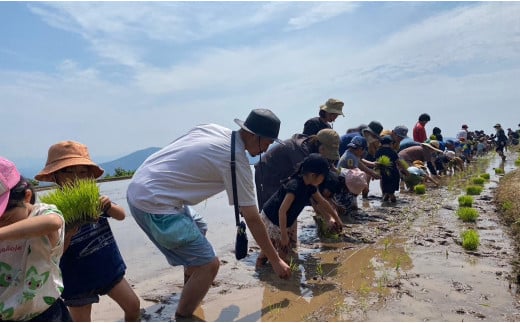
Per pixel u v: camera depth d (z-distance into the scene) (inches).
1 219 97.6
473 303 149.8
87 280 132.9
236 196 151.3
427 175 474.0
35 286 100.3
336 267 199.0
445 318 137.7
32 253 100.2
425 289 164.4
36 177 136.9
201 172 149.7
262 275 194.2
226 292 173.0
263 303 159.8
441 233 255.0
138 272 205.3
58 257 106.2
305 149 251.1
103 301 170.9
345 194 316.5
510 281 170.7
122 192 530.6
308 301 159.5
